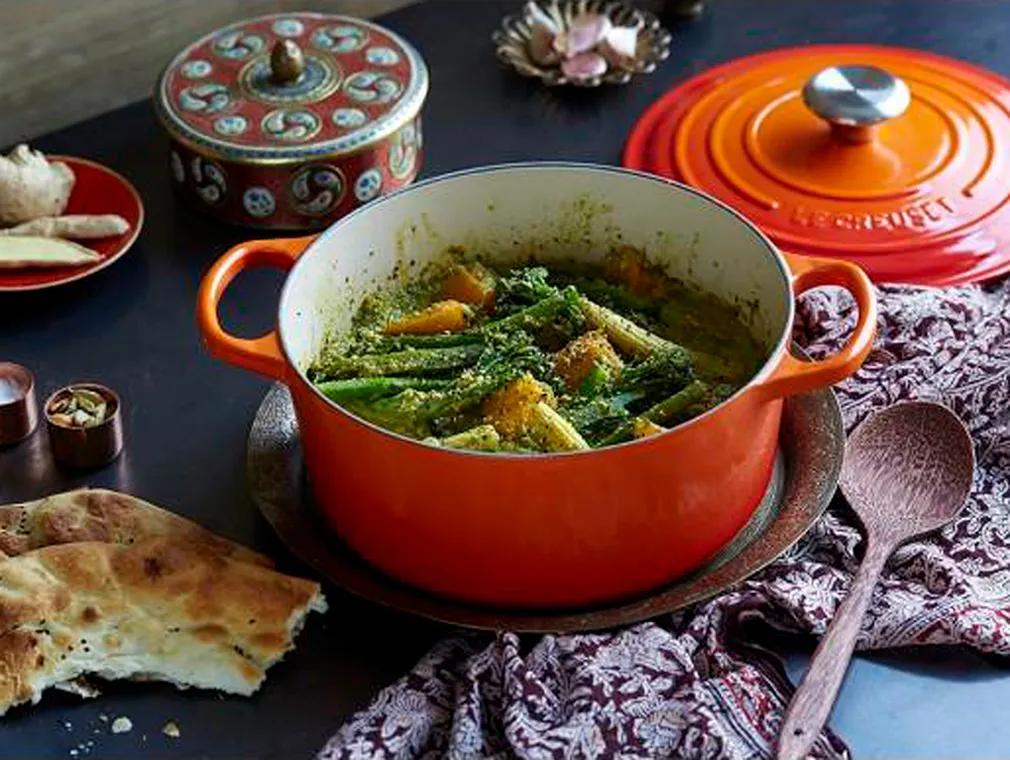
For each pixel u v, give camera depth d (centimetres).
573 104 132
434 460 88
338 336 104
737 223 102
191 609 93
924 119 124
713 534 94
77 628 92
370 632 96
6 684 90
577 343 100
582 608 93
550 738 87
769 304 101
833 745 89
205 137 117
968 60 134
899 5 140
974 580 97
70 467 105
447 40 139
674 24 139
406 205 105
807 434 102
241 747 91
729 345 104
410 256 107
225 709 92
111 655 92
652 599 93
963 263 115
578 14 137
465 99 133
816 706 89
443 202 106
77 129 131
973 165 121
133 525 97
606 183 105
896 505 100
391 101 120
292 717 92
